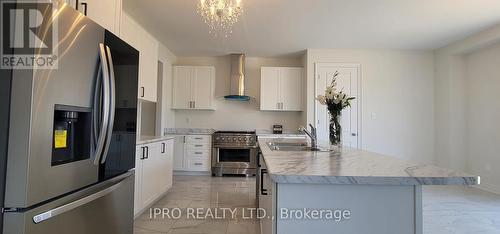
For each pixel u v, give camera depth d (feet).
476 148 15.20
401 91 17.24
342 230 4.07
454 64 16.05
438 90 16.97
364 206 4.07
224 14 10.93
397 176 3.82
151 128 17.19
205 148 17.87
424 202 12.03
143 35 11.68
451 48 15.90
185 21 12.83
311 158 5.64
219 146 17.75
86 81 4.74
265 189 6.44
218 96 19.63
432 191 13.94
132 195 6.78
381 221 4.06
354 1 10.50
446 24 12.84
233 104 19.72
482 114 14.87
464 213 10.62
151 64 12.63
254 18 12.29
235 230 8.88
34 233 3.81
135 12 11.80
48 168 4.02
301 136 16.88
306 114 17.33
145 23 13.12
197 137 17.88
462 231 8.89
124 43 6.16
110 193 5.68
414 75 17.29
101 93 5.06
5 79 3.71
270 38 15.20
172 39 15.60
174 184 15.20
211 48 17.42
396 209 4.07
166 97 17.89
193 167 17.80
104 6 6.83
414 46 16.49
